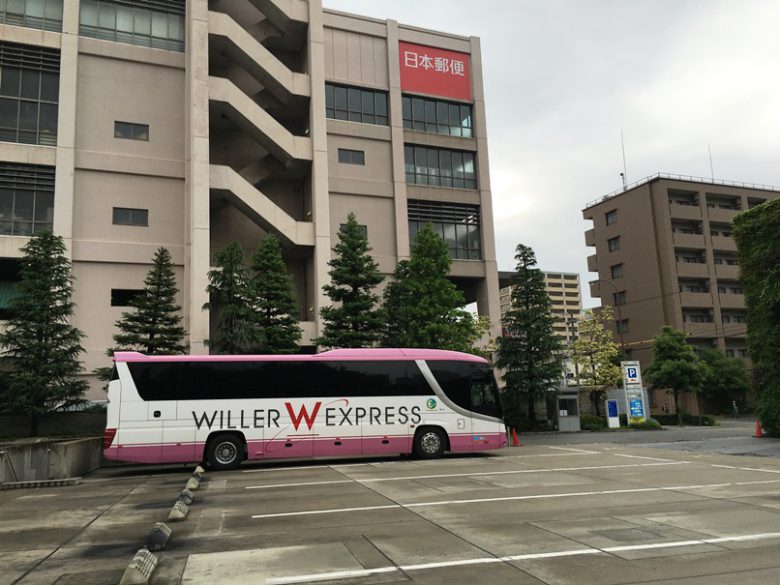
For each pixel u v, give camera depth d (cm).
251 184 3303
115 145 3103
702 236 6397
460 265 3862
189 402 1792
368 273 2636
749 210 2684
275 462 2006
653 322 6328
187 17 3247
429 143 3931
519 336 3562
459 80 4109
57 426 2589
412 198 3809
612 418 3725
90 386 2788
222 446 1792
